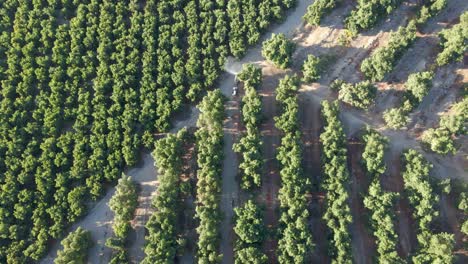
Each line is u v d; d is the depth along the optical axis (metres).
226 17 102.00
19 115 92.88
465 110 91.56
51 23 100.94
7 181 87.88
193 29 100.44
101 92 95.00
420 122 95.88
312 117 96.25
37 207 86.75
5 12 102.31
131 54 97.69
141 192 90.88
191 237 86.88
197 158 91.19
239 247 82.44
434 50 101.69
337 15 104.94
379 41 102.56
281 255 81.44
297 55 101.81
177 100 94.06
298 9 105.69
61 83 95.44
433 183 86.94
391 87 98.81
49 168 88.75
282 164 88.50
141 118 92.31
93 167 88.88
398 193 85.38
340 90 95.31
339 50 102.06
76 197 86.69
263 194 90.25
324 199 87.50
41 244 83.75
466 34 94.38
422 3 104.56
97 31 100.50
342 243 81.50
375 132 89.94
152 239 82.25
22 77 96.31
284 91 93.31
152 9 102.94
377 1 99.06
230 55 100.81
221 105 91.44
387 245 81.50
